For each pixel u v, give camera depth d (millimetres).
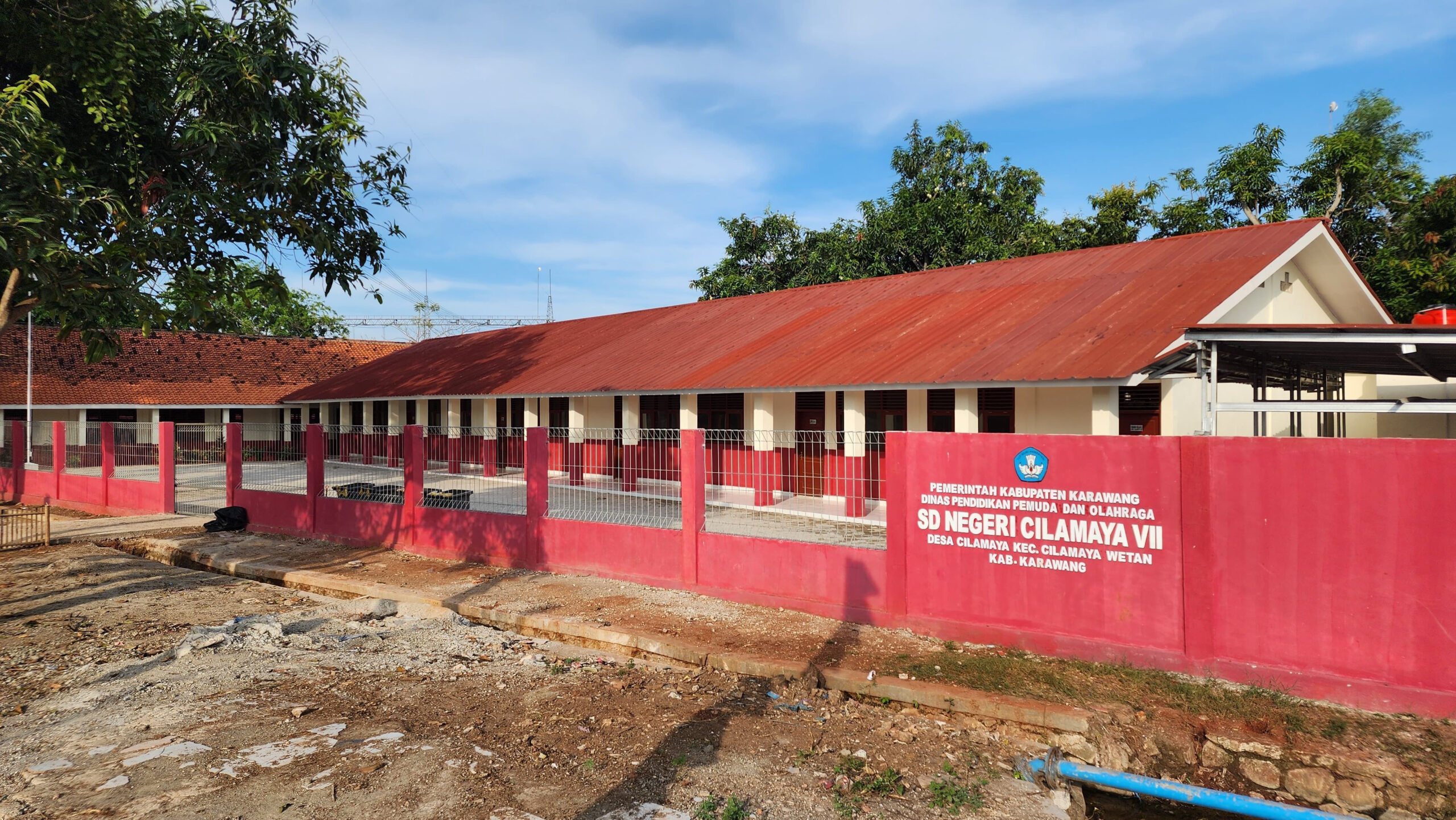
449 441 13445
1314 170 20703
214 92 10914
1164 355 8836
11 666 7102
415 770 4945
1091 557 7023
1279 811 4941
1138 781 5207
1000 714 6172
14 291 9578
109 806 4430
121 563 12289
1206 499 6547
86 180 10078
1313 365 10219
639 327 21344
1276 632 6281
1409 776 5184
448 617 9156
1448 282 17219
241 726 5648
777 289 29812
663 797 4738
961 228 26031
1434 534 5766
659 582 9891
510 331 26844
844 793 4898
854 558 8352
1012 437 7402
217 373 32469
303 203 12148
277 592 10383
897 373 11836
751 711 6184
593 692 6520
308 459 14539
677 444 12719
